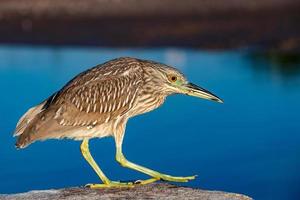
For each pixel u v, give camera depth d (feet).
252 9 119.03
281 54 94.38
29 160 55.26
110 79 33.94
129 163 34.24
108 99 33.63
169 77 35.19
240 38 105.70
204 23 114.01
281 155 55.83
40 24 115.96
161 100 35.76
